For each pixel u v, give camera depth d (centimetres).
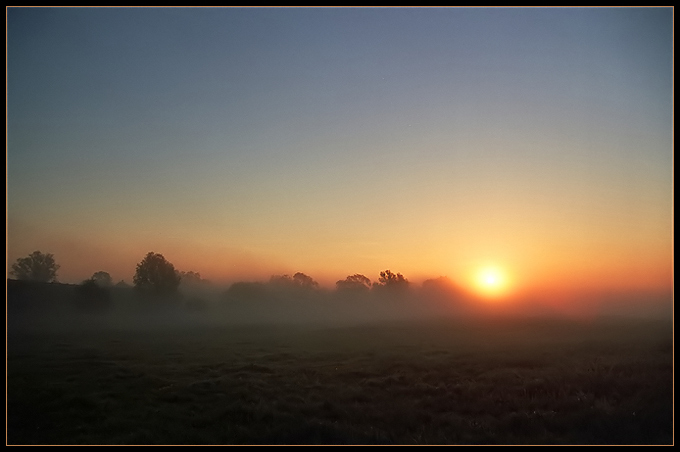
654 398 1405
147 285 8738
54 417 1433
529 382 1717
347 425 1266
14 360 2609
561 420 1253
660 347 2533
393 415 1362
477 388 1662
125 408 1534
